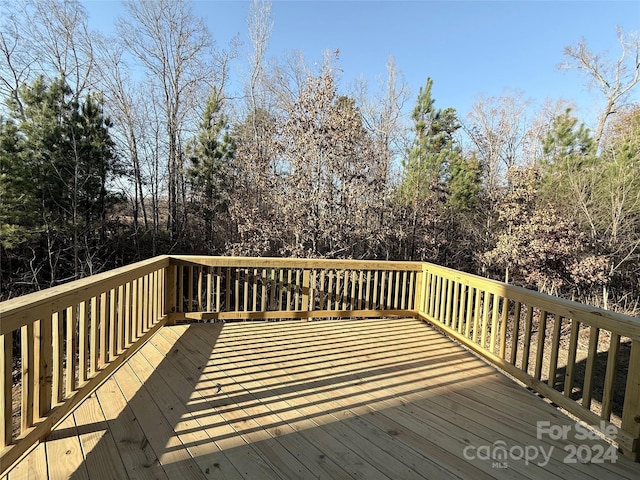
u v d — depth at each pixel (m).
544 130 13.79
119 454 1.89
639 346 1.99
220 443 2.02
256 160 9.79
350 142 8.74
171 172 13.77
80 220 9.84
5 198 8.43
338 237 8.73
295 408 2.44
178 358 3.22
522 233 9.10
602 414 2.20
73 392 2.29
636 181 9.01
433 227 11.73
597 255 8.90
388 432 2.19
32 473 1.72
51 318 2.05
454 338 3.97
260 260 4.30
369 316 4.70
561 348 7.84
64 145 9.51
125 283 3.04
